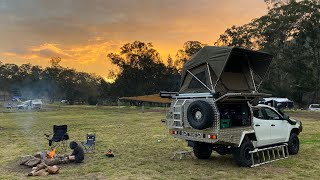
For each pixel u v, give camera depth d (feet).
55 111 169.89
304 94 229.04
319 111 147.84
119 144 47.39
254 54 34.83
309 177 27.48
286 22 226.99
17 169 31.50
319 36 226.79
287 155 36.47
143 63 305.12
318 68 221.46
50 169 29.45
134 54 307.58
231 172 29.50
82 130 69.41
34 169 30.01
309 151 39.96
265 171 29.76
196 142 33.88
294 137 37.88
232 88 33.47
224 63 30.76
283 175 28.19
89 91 352.90
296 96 219.00
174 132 33.60
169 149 42.73
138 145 46.34
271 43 231.09
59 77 369.09
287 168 30.83
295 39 229.66
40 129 73.51
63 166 32.50
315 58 226.79
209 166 32.22
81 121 97.25
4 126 82.28
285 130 36.58
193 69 33.63
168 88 307.99
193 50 296.10
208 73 31.94
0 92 391.45
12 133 65.10
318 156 36.78
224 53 31.01
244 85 35.12
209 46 32.65
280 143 36.11
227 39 259.80
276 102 178.29
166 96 35.09
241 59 35.47
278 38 229.04
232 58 34.55
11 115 136.67
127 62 308.40
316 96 221.46
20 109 197.26
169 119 34.32
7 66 406.00
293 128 37.78
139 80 310.65
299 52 225.56
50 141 37.88
